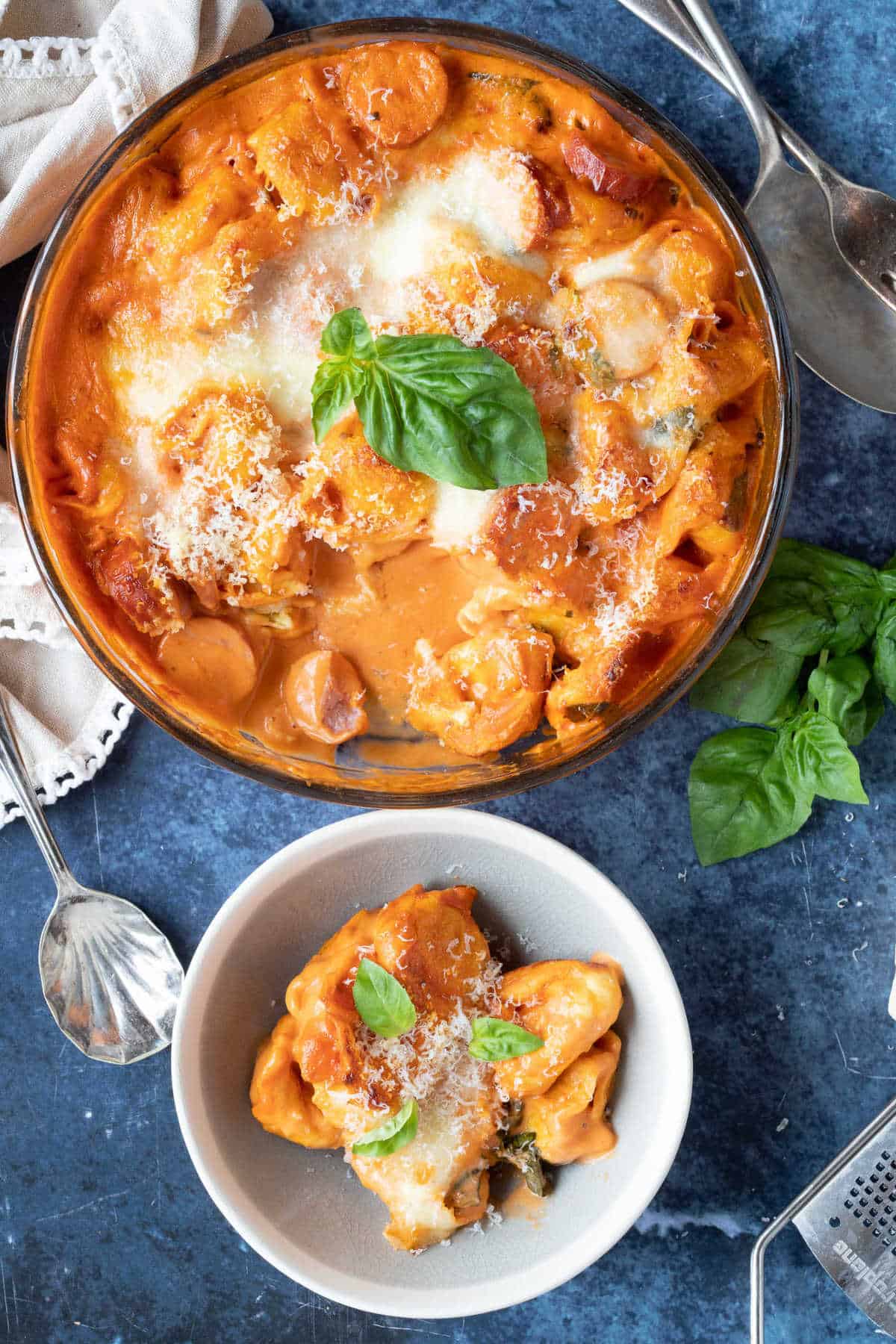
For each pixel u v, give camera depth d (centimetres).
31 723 68
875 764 69
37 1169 70
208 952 64
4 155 65
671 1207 69
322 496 59
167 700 62
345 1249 65
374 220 59
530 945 68
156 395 59
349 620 62
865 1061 69
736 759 67
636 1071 66
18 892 69
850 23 67
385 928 65
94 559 60
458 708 61
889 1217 66
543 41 67
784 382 60
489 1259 65
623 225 59
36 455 59
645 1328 69
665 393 59
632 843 69
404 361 56
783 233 66
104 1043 69
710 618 61
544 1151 65
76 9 66
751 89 65
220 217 58
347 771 63
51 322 59
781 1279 69
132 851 69
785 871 69
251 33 66
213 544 59
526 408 56
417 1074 64
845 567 66
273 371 59
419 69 58
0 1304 70
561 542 59
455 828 65
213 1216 70
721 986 69
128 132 58
